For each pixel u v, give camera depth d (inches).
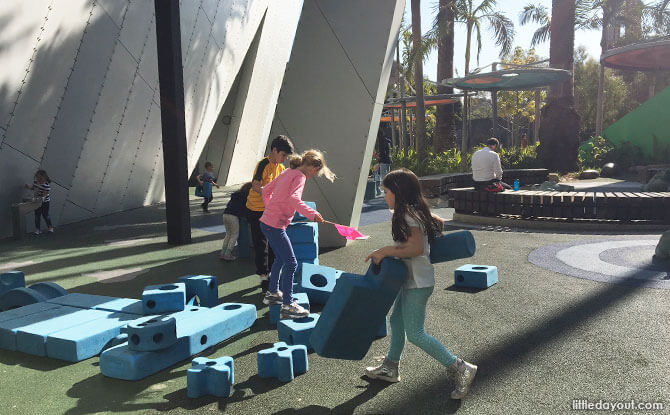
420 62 832.9
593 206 382.0
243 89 869.2
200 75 662.5
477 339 160.9
